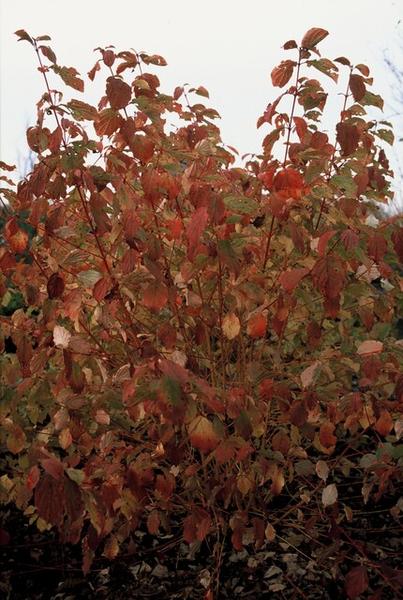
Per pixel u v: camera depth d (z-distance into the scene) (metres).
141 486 2.41
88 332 2.48
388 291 2.83
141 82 2.42
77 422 2.37
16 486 2.76
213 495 2.46
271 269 2.72
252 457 2.93
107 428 2.52
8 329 2.58
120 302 2.37
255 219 2.57
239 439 2.26
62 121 2.34
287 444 2.49
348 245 2.10
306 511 2.99
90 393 2.54
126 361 2.66
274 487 2.52
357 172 2.44
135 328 2.61
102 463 2.51
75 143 2.11
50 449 2.89
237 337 2.75
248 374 2.47
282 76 2.35
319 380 2.89
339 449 3.53
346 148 2.23
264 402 2.67
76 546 2.99
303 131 2.46
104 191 2.50
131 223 2.14
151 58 2.46
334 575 2.55
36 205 2.21
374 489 3.24
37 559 2.91
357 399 2.32
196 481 2.57
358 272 2.64
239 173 2.75
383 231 2.43
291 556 2.73
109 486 2.37
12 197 2.58
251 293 2.34
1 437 2.84
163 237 2.59
